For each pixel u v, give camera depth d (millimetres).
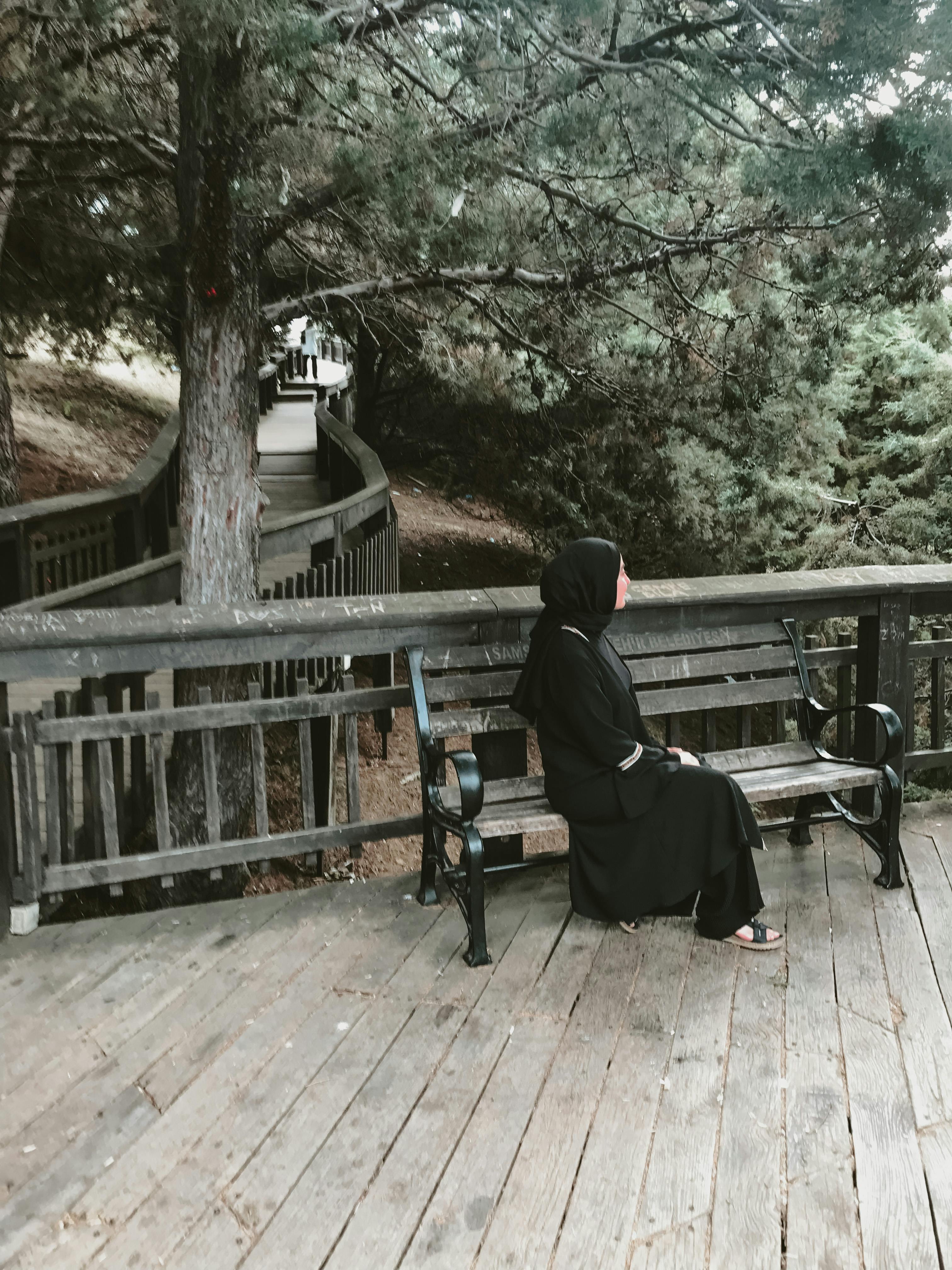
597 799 3387
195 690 5344
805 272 6184
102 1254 2223
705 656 4145
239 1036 3029
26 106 4941
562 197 5555
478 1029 3051
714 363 7789
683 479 10094
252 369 5191
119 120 4938
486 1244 2232
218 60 3797
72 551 8148
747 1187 2395
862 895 3916
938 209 4621
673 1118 2643
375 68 4234
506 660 3914
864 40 3650
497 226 5879
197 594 5219
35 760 3592
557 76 4141
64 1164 2500
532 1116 2652
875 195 4797
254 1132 2604
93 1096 2760
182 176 4871
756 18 3766
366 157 4316
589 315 7848
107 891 4438
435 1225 2289
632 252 6250
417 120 4297
